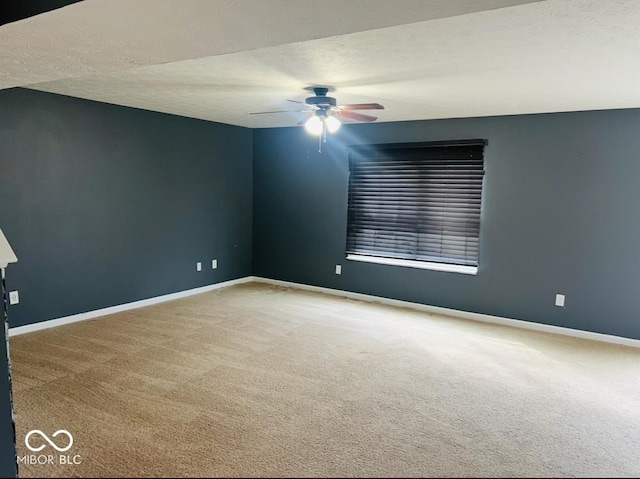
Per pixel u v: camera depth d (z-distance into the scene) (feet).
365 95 12.25
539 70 9.39
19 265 12.96
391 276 17.61
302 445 7.80
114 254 15.51
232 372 10.77
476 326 15.08
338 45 8.00
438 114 15.12
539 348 13.00
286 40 6.19
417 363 11.61
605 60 8.61
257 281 21.43
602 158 13.64
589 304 14.12
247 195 20.97
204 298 18.01
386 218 17.60
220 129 19.16
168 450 7.55
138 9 5.18
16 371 10.50
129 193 15.81
